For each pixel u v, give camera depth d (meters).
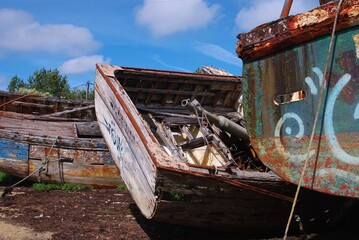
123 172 6.35
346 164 4.20
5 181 9.92
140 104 8.33
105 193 9.02
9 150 9.42
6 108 11.17
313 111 4.46
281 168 4.84
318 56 4.37
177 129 8.18
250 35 4.97
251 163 7.37
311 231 6.09
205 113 7.26
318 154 4.44
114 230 6.17
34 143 9.40
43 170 9.38
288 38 4.57
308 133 4.53
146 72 7.86
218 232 6.12
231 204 5.23
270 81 4.89
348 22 4.05
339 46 4.19
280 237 5.86
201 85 8.55
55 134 9.95
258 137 5.10
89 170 9.52
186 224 5.45
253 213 5.46
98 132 10.33
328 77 4.30
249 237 5.95
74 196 8.56
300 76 4.56
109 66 7.68
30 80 35.19
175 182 4.88
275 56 4.80
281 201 5.44
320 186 4.43
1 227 6.14
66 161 9.46
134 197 5.86
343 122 4.21
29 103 11.32
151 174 5.00
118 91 6.62
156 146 5.23
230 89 8.80
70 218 6.78
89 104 11.93
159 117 8.00
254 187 5.12
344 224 6.22
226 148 7.13
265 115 4.99
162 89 8.30
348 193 4.20
